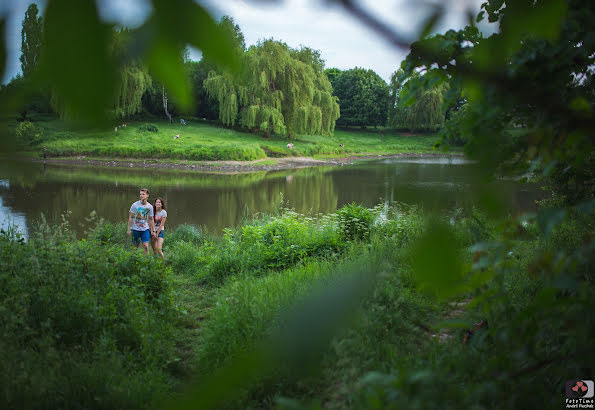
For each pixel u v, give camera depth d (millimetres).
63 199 18828
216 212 17656
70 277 4457
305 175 33906
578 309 1027
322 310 373
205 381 327
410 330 3207
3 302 3652
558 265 1004
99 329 3822
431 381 971
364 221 8250
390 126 77875
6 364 2867
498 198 552
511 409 1140
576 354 1068
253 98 45875
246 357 340
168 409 329
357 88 75438
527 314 1054
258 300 3922
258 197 22328
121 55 277
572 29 990
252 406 2379
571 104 600
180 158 39812
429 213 402
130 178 28281
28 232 11984
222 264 6828
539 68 978
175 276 7043
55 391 2787
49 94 273
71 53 267
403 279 3941
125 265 5355
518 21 416
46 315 3734
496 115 986
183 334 4418
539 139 875
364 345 2549
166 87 297
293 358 357
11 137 276
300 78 46875
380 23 317
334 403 1965
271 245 7301
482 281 935
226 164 39438
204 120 56406
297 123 48156
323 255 7141
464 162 678
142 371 3326
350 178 31797
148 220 8109
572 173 1775
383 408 946
